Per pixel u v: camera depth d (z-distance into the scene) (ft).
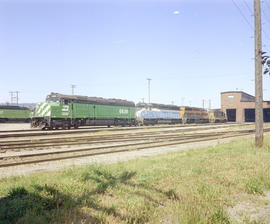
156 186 20.80
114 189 19.72
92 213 15.03
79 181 21.26
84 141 55.83
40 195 17.34
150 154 40.86
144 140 61.21
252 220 15.51
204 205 16.97
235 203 18.37
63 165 31.63
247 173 24.82
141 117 141.28
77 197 17.47
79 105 102.68
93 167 26.02
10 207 15.14
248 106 258.57
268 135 66.49
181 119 174.60
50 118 90.38
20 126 132.05
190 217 14.88
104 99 118.42
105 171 24.77
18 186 19.08
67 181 20.75
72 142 54.19
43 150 43.42
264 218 15.88
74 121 100.78
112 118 120.67
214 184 21.63
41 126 90.07
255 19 43.80
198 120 193.57
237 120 264.93
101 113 113.91
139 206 16.37
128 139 60.39
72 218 14.26
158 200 18.11
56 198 17.02
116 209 15.83
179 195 18.76
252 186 20.89
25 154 37.99
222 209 16.08
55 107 92.12
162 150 45.42
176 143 53.83
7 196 17.25
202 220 14.65
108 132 83.66
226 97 271.49
